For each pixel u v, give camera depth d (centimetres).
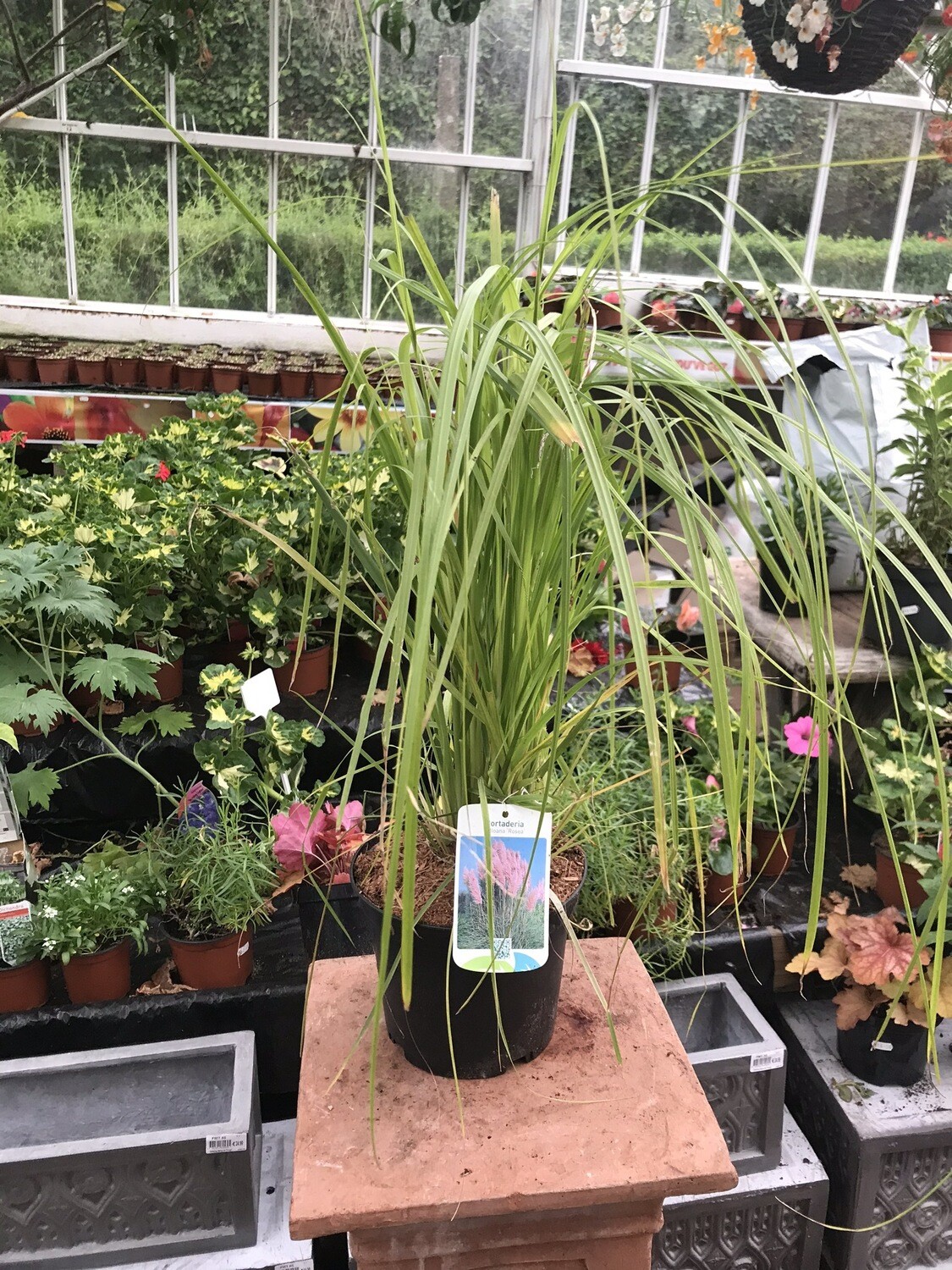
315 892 141
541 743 85
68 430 313
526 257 73
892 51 214
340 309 371
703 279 373
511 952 78
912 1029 132
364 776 185
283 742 156
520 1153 78
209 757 151
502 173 362
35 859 170
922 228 381
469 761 84
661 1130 80
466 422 49
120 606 180
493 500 53
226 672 156
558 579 79
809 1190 129
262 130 345
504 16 340
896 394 247
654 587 74
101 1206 112
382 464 79
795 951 153
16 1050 130
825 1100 136
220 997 134
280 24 331
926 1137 128
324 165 354
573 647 198
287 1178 125
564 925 84
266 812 153
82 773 171
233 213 355
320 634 197
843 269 384
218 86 337
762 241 374
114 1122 122
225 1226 115
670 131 359
